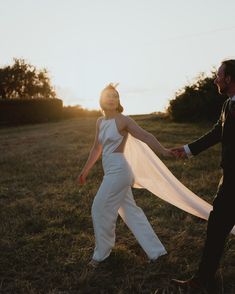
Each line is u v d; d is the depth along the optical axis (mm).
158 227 5637
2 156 13875
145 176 4910
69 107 39906
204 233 5336
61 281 4219
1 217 6445
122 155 4473
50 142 17312
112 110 4492
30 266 4578
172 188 4879
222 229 3766
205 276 3818
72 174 9547
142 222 4586
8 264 4656
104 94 4465
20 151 15047
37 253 4891
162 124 20453
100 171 9594
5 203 7426
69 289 4035
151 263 4488
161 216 6102
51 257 4797
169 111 22281
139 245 5059
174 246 4906
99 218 4426
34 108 36281
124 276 4254
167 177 4828
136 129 4402
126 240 5215
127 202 4602
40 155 13320
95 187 8062
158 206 6574
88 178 8984
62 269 4473
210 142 4273
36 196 7812
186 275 4219
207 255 3812
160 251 4555
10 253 4930
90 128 22266
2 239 5367
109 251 4547
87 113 39938
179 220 5867
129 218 4602
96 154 4902
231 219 3766
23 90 60500
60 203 7020
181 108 21422
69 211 6492
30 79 60062
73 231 5598
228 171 3746
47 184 8742
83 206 6801
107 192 4379
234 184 3717
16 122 35562
